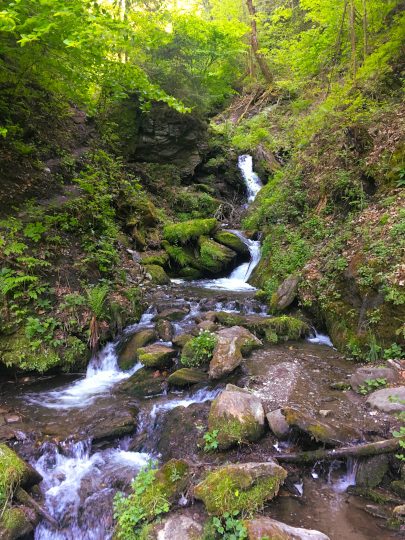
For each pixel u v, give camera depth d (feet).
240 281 38.19
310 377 18.60
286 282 27.50
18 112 35.14
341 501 11.98
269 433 14.43
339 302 23.22
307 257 28.45
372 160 27.63
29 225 24.95
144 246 38.58
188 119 50.44
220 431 14.08
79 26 17.84
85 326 22.79
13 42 23.20
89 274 26.27
